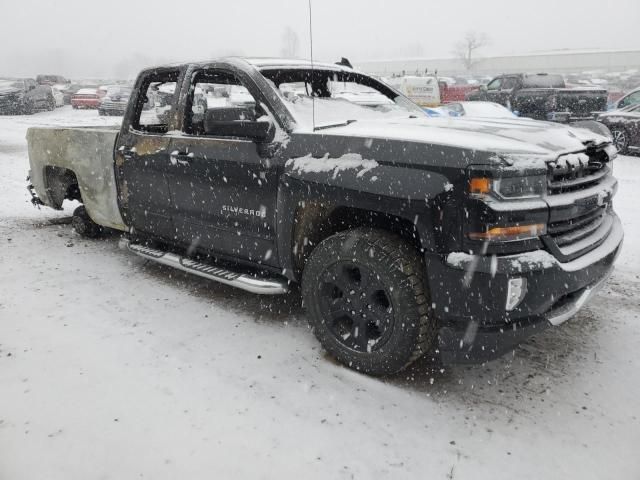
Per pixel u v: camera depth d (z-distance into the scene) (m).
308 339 3.30
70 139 4.72
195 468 2.21
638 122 11.01
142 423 2.49
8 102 24.05
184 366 2.98
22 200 7.27
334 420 2.51
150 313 3.67
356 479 2.15
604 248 2.78
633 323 3.46
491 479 2.15
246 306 3.79
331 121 3.31
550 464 2.23
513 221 2.34
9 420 2.51
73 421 2.50
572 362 3.01
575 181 2.63
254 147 3.18
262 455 2.28
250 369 2.95
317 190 2.82
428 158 2.49
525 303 2.40
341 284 2.85
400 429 2.45
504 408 2.60
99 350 3.15
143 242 4.41
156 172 3.85
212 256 3.74
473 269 2.38
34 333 3.35
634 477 2.15
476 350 2.51
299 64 3.73
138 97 4.14
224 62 3.50
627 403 2.63
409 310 2.60
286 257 3.15
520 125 3.06
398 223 2.84
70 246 5.20
